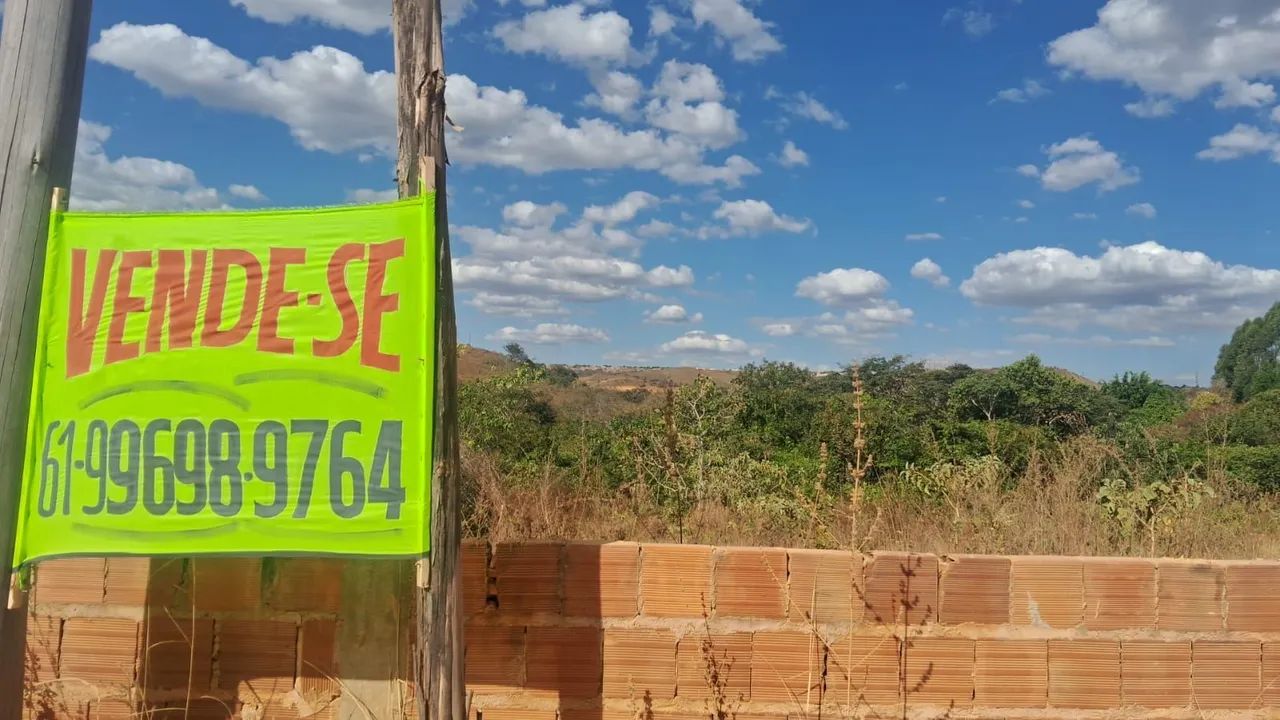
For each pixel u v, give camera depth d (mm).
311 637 2889
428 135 2404
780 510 4516
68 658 2910
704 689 2936
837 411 10500
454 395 2469
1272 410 12430
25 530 2412
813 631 2949
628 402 15070
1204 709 3012
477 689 2918
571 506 4305
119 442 2416
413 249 2406
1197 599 3029
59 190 2484
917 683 2965
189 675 2893
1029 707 2980
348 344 2402
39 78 2480
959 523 4246
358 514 2361
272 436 2396
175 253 2461
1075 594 3008
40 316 2441
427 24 2408
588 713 2922
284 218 2449
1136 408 19578
